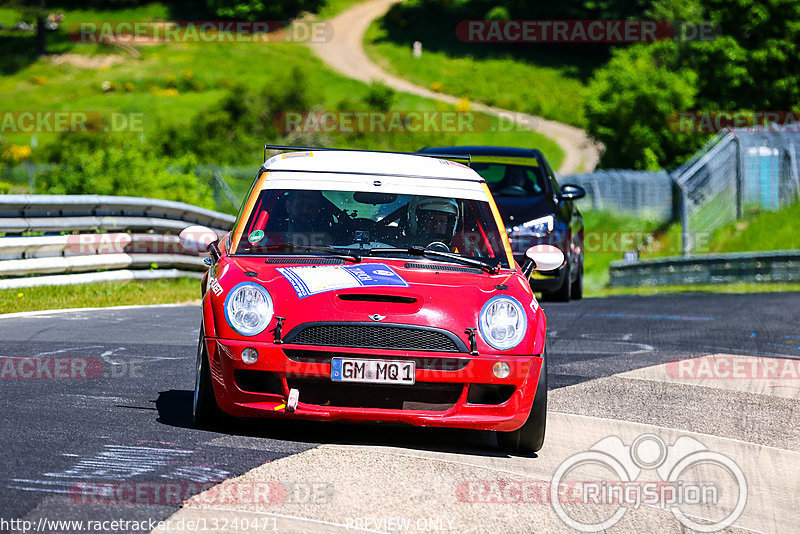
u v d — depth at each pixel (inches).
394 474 649.6
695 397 1018.7
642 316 1769.2
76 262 1782.7
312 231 814.5
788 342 1476.4
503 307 738.2
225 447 689.0
